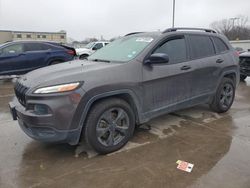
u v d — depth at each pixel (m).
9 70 9.72
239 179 2.97
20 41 10.05
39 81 3.28
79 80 3.25
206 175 3.06
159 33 4.29
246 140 4.03
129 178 3.03
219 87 5.12
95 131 3.40
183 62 4.37
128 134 3.76
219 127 4.58
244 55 9.59
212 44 5.04
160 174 3.10
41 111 3.13
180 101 4.41
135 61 3.78
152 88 3.94
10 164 3.37
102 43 17.92
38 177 3.07
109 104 3.47
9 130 4.53
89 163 3.37
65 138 3.23
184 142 3.95
